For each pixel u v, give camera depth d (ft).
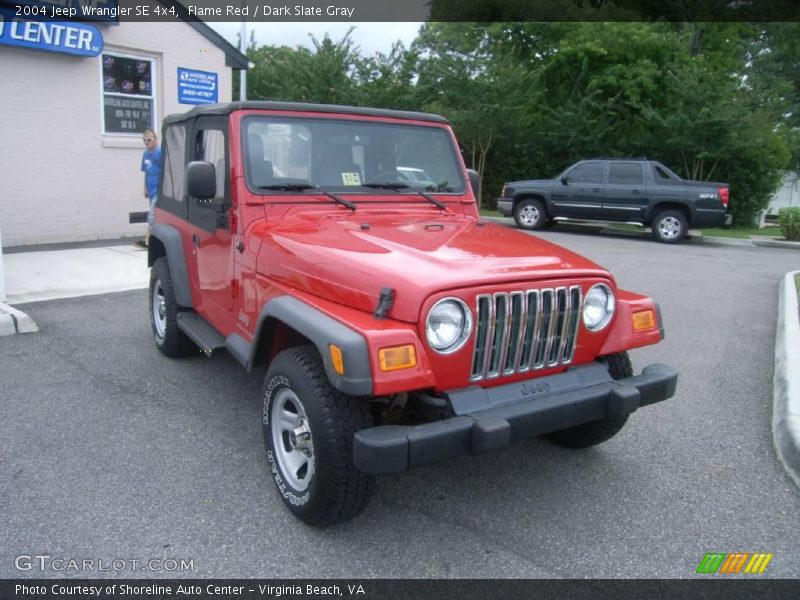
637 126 67.41
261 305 11.69
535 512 10.78
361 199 13.33
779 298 28.12
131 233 37.50
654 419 14.80
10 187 32.45
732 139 57.26
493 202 71.15
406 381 8.70
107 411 14.21
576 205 51.26
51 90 33.04
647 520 10.64
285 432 10.67
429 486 11.55
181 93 38.34
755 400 16.14
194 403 14.78
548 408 9.66
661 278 32.17
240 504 10.70
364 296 9.37
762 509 11.07
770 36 87.51
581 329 10.55
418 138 14.46
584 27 67.46
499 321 9.60
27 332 19.66
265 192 12.47
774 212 86.84
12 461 11.87
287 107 13.00
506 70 63.77
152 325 18.51
